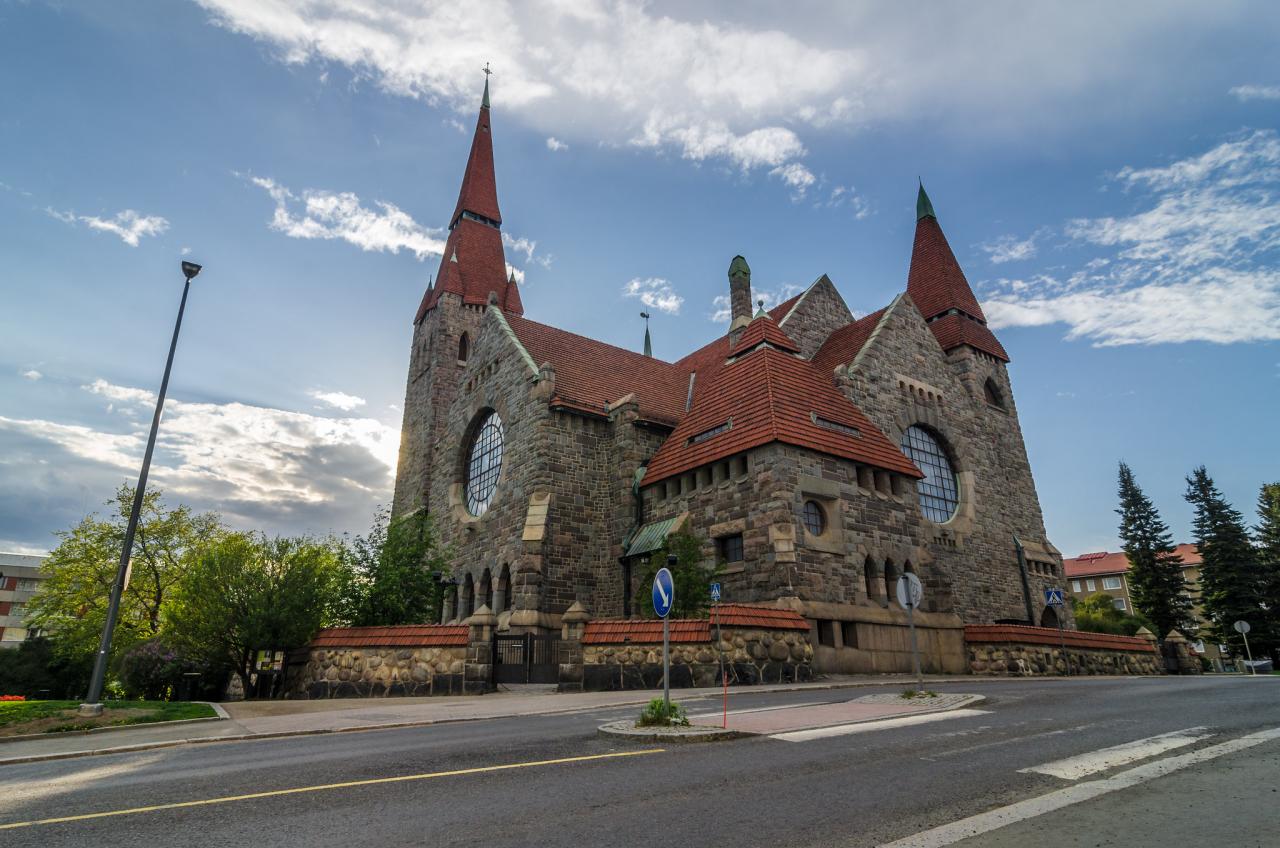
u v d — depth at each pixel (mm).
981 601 36250
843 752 9117
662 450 31438
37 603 43531
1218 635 62000
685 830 5820
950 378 39188
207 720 15633
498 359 36031
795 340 38844
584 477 31453
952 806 6422
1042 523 45156
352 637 22906
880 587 26703
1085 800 6512
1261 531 62281
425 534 31469
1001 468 44875
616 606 29688
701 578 23516
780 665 20969
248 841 5797
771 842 5484
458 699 19016
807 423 27250
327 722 14023
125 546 18125
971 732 10602
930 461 37000
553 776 8008
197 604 25922
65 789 8203
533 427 31344
